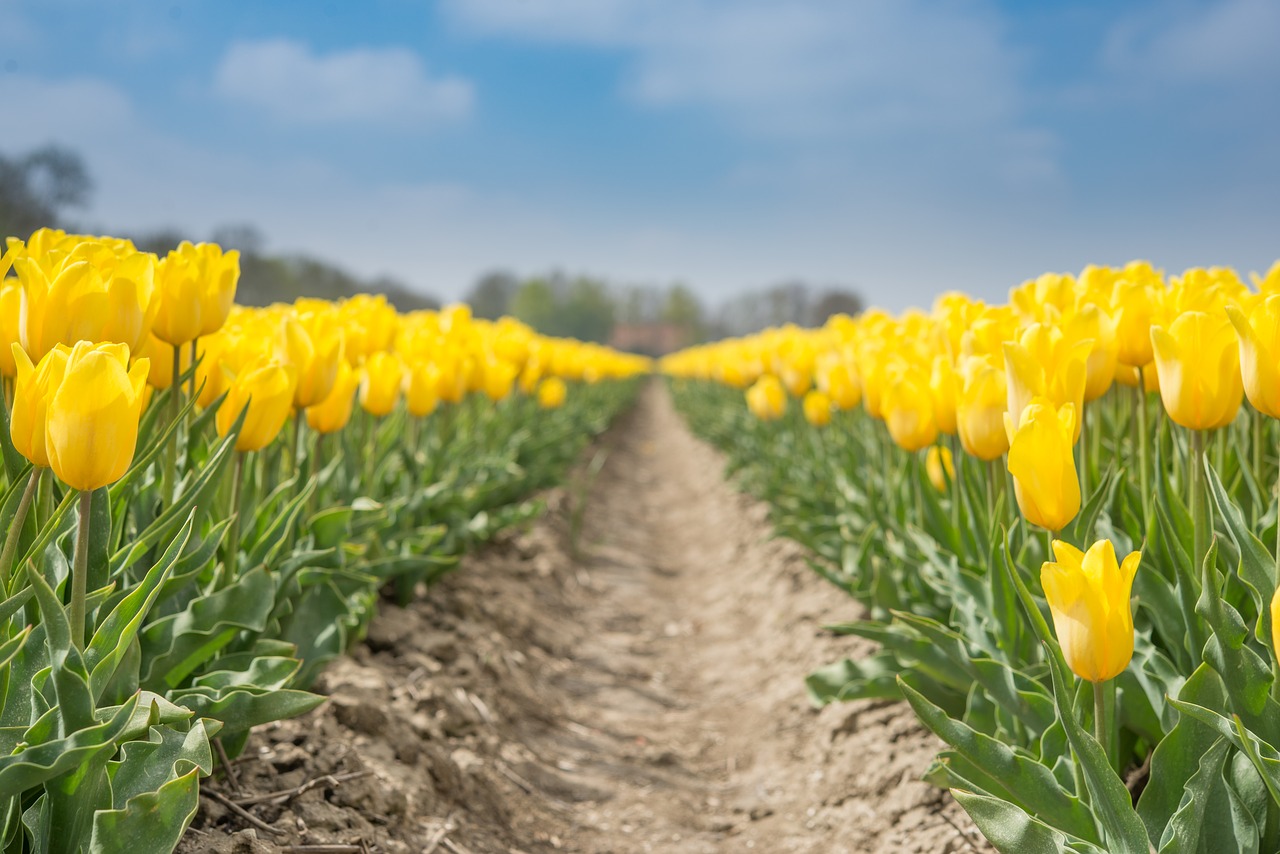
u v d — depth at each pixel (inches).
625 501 167.3
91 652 32.8
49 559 34.7
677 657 80.5
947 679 44.3
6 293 33.7
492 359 87.3
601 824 51.5
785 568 89.4
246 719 35.8
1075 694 35.2
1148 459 44.1
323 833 39.3
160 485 41.2
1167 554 40.5
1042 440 33.0
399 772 45.6
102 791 31.0
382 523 56.1
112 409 29.7
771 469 116.0
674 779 56.8
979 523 46.0
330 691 48.6
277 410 39.6
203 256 39.5
